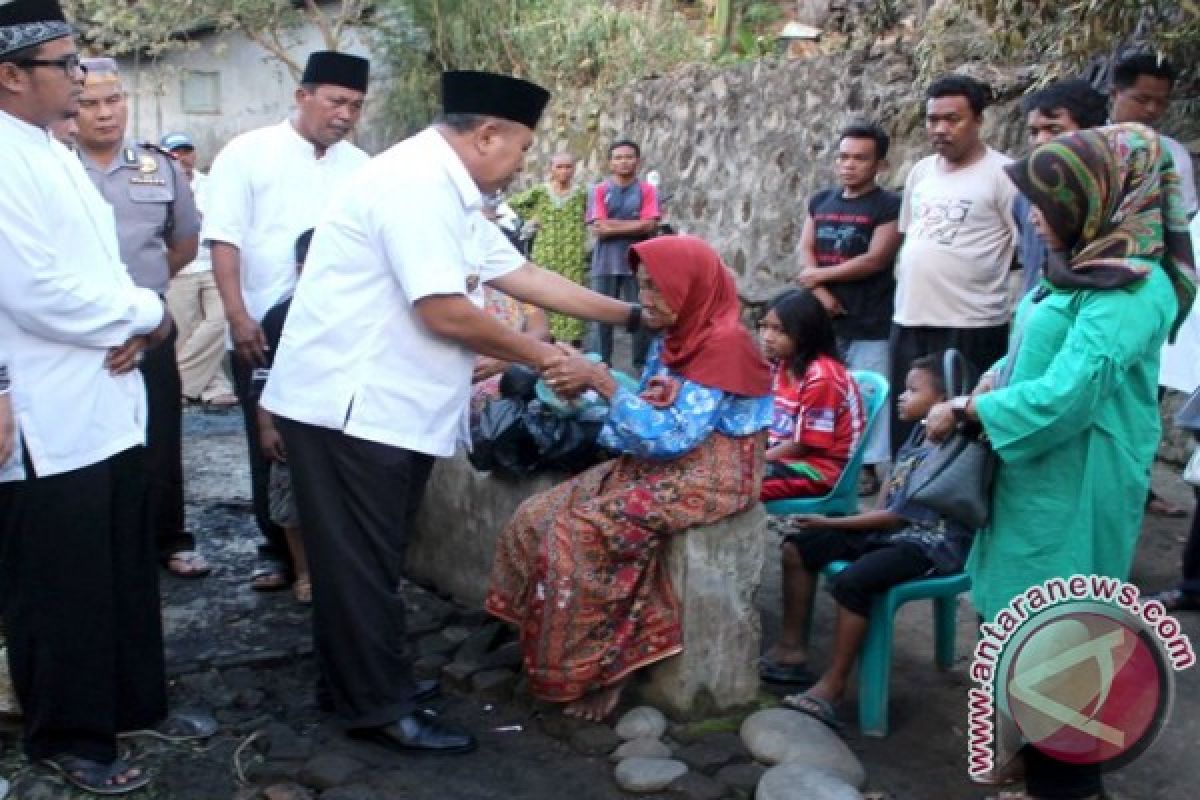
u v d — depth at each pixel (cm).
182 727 334
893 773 317
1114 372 264
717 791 301
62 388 288
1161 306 269
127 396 309
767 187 841
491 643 380
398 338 310
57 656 296
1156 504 511
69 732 304
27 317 280
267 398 323
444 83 314
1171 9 515
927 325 498
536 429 371
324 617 321
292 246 420
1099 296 267
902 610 427
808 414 388
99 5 1374
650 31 1152
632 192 836
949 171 501
